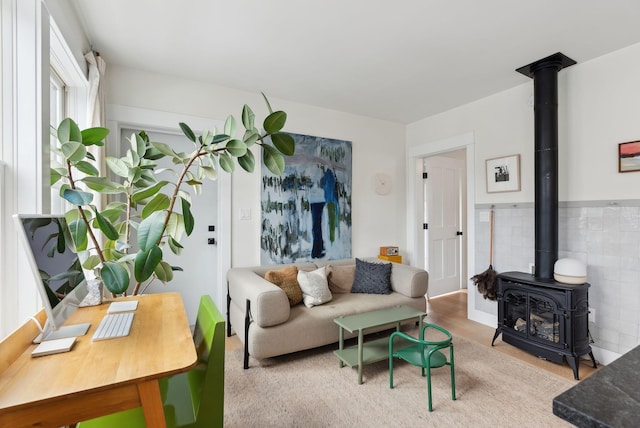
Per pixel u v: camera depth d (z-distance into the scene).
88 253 1.83
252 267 3.10
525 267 2.94
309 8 1.91
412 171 4.23
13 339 0.99
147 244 1.37
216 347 1.18
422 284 3.07
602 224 2.44
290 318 2.45
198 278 3.13
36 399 0.78
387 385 2.07
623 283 2.32
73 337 1.14
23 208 1.37
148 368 0.93
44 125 1.43
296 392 1.99
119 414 1.15
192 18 2.01
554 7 1.89
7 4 1.35
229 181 3.08
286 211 3.37
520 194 3.00
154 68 2.68
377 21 2.04
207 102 2.98
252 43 2.31
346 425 1.68
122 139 2.80
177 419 1.15
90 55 2.14
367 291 3.17
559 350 2.27
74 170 2.10
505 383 2.09
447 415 1.76
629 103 2.31
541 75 2.58
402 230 4.27
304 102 3.47
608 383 0.61
